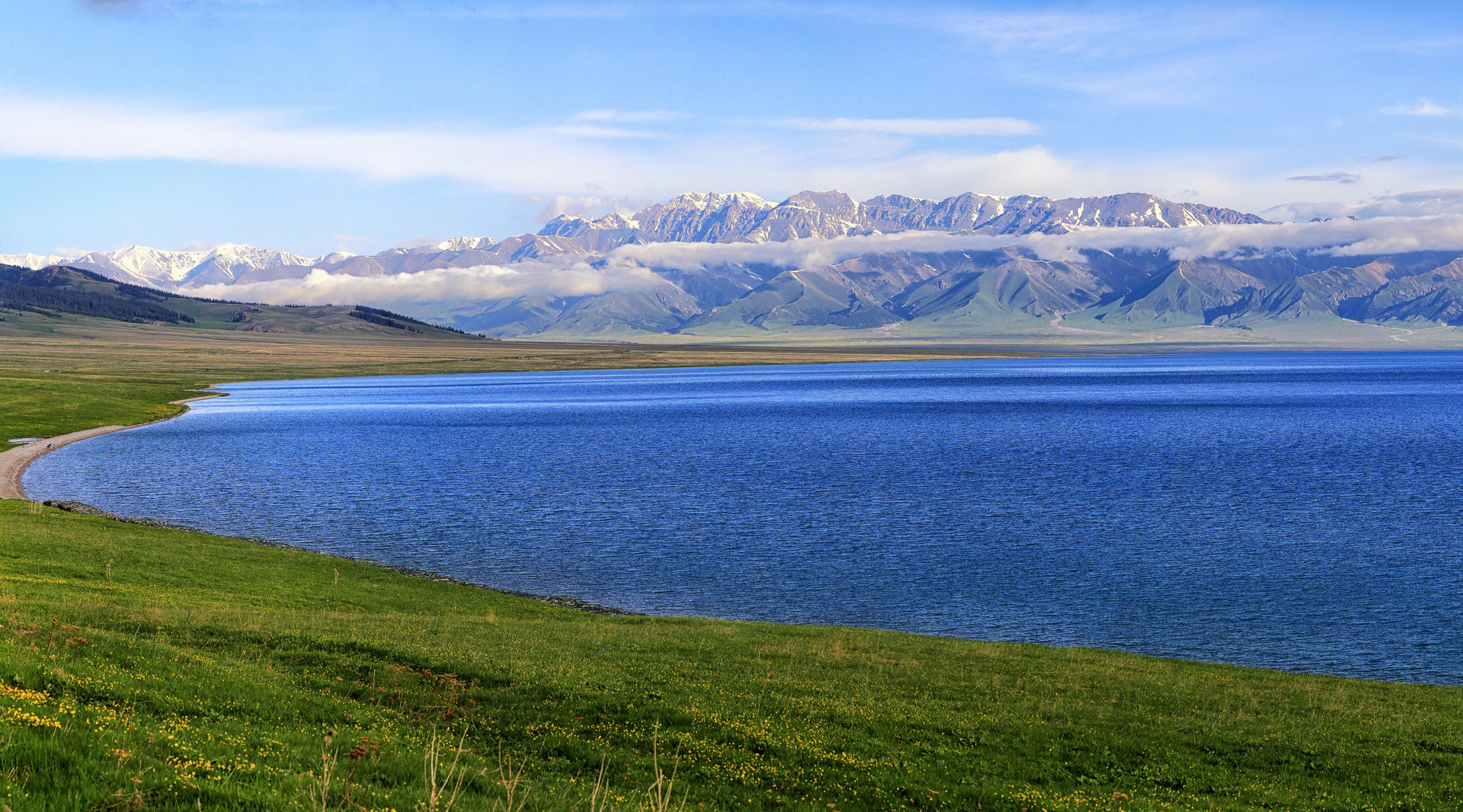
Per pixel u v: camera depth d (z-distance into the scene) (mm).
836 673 35125
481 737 25172
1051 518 80750
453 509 85938
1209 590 57719
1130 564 64250
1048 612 53469
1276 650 46906
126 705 22156
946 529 76375
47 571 46031
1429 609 53438
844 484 101062
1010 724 28875
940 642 43000
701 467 115500
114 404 187750
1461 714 32750
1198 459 121125
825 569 63281
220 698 24531
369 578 56219
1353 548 68188
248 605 44375
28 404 171500
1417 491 93625
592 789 21328
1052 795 23594
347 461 120750
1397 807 23781
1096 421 180125
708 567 63750
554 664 33188
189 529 70688
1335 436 147000
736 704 29422
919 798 22875
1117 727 29188
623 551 68688
